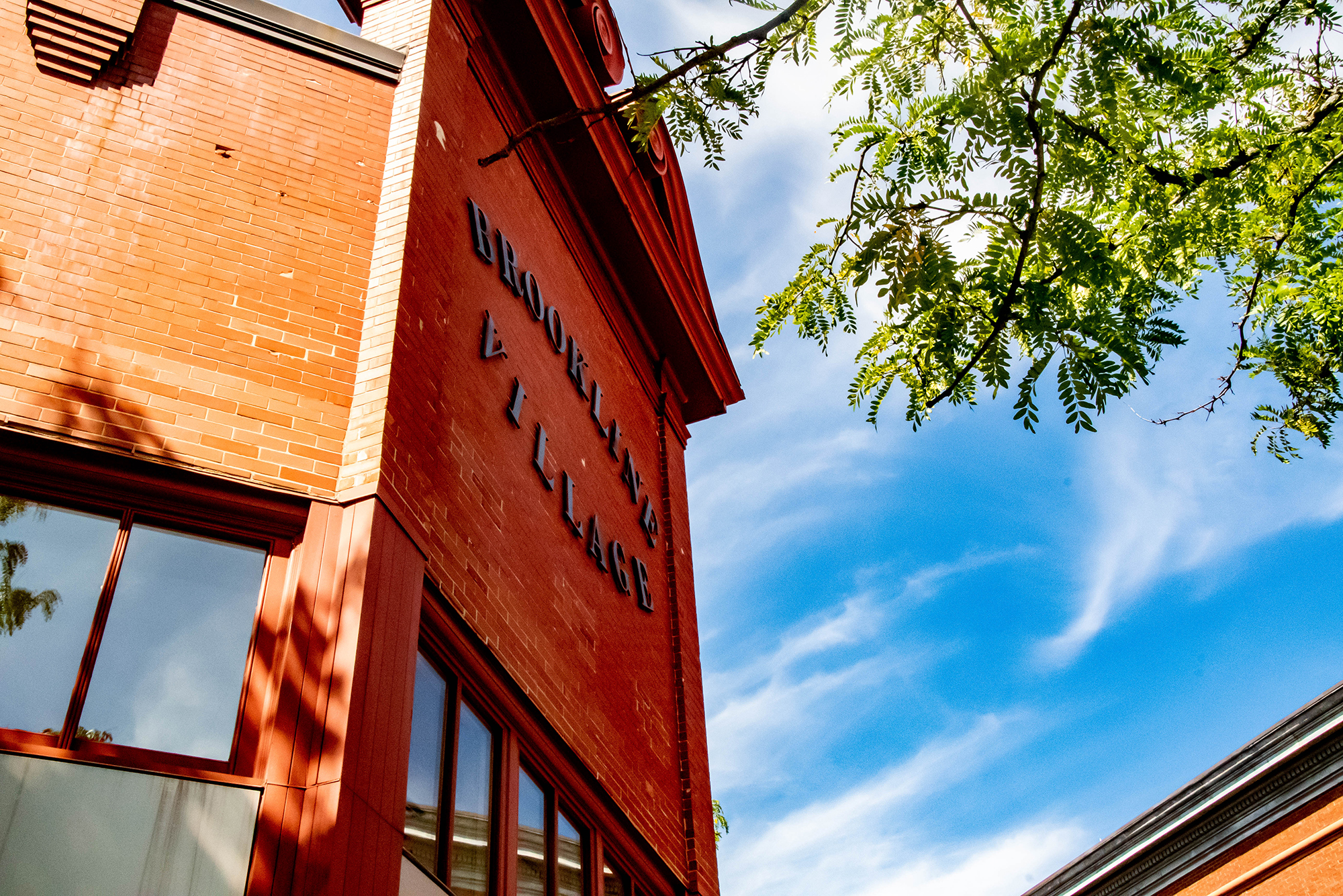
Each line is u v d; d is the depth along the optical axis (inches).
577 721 326.6
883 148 177.3
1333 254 251.3
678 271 524.1
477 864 252.7
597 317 475.5
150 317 257.3
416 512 265.4
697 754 412.5
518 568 317.4
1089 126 178.7
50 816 186.2
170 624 220.4
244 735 210.4
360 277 296.0
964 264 187.3
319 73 339.9
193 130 301.1
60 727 198.5
